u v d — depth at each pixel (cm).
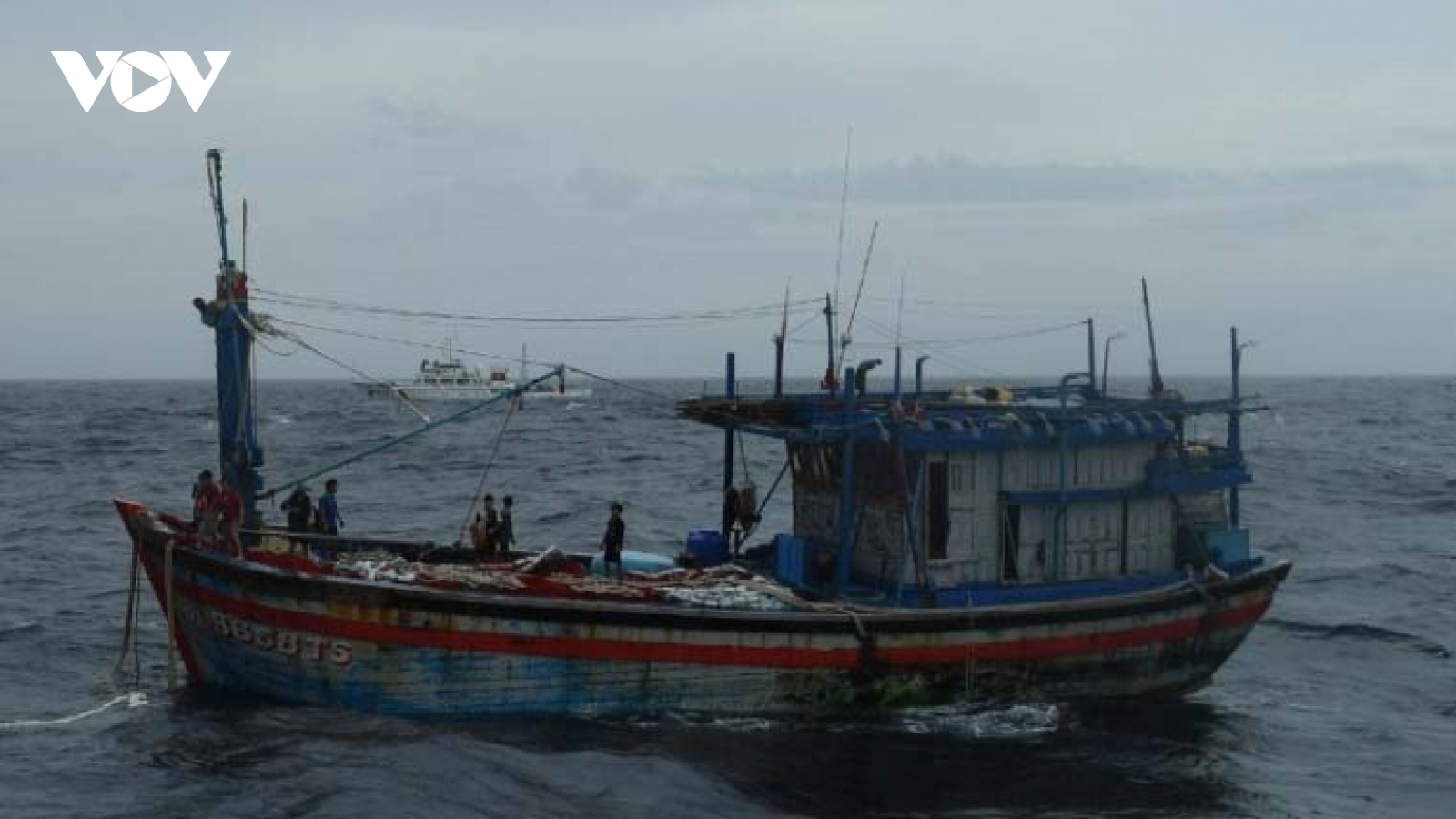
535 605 2155
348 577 2192
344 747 2038
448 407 14562
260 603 2203
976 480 2455
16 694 2514
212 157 2347
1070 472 2517
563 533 4994
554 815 1786
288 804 1794
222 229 2372
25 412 15588
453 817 1755
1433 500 6581
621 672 2209
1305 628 3388
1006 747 2247
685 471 7962
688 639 2220
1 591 3647
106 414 14950
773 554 2709
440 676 2172
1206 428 13100
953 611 2341
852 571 2561
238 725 2156
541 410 16325
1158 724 2450
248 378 2409
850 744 2220
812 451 2662
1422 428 13662
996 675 2416
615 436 11600
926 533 2417
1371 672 2992
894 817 1906
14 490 6506
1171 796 2055
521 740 2112
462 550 2620
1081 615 2447
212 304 2384
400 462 8456
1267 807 2028
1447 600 3862
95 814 1805
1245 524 5588
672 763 2023
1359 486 7244
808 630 2264
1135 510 2592
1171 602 2533
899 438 2362
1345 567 4425
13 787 1920
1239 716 2558
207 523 2259
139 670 2703
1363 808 2044
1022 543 2489
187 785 1906
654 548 4641
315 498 6181
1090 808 1983
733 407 2545
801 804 1936
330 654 2188
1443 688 2850
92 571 4019
